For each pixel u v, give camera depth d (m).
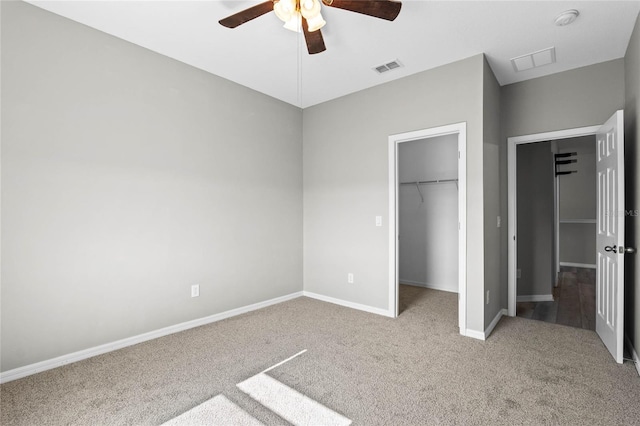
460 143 2.94
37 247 2.23
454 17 2.30
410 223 5.00
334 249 3.96
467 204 2.90
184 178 3.04
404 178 5.05
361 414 1.77
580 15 2.26
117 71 2.61
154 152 2.83
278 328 3.07
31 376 2.17
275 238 3.93
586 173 6.42
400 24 2.39
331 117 3.99
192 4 2.20
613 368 2.26
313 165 4.20
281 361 2.39
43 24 2.25
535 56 2.87
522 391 1.98
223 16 2.33
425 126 3.17
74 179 2.39
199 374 2.20
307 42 2.09
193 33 2.55
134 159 2.71
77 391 1.99
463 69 2.93
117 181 2.61
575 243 6.54
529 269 4.07
